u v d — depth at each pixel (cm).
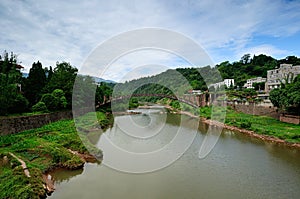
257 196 1003
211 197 974
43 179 1052
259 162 1447
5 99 1948
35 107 2375
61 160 1259
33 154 1355
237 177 1189
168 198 952
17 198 834
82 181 1083
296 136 1966
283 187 1095
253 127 2405
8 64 2461
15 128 1856
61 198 938
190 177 1147
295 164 1421
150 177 1109
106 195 960
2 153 1321
